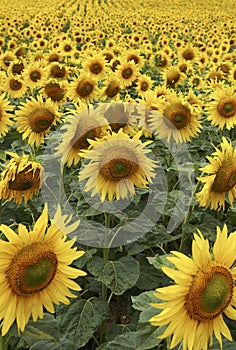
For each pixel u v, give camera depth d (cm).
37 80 495
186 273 134
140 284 238
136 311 236
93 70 506
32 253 139
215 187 208
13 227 238
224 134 398
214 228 240
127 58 619
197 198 229
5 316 139
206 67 741
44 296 144
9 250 138
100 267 213
